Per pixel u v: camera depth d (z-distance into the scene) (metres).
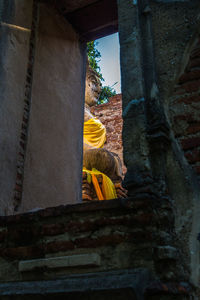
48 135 3.83
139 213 1.88
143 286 1.62
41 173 3.58
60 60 4.39
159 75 2.36
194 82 2.23
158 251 1.76
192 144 2.10
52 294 1.69
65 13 4.56
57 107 4.12
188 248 1.88
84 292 1.62
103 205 1.94
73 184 4.19
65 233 2.00
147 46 2.43
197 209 1.94
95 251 1.89
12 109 3.23
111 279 1.66
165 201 1.98
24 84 3.49
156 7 2.56
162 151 2.12
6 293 1.81
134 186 2.04
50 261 1.93
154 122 2.17
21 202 3.16
